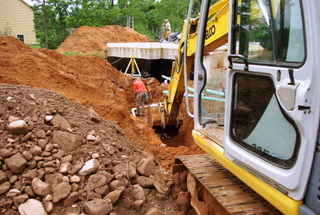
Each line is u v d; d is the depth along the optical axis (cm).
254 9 287
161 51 1688
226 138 335
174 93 734
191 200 421
